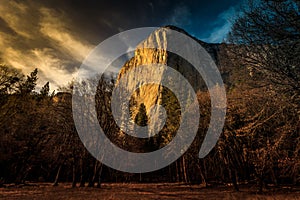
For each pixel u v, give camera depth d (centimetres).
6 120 3095
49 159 3662
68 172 4719
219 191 2670
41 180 4859
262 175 2373
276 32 1062
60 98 3058
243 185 3284
